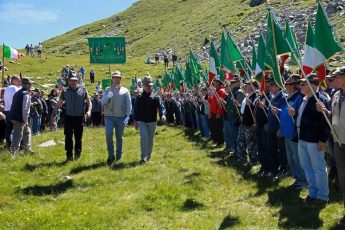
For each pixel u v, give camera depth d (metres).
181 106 27.30
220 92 17.09
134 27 133.50
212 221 9.16
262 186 11.54
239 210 9.78
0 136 17.92
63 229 8.68
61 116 26.94
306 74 9.84
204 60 65.56
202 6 125.00
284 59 13.80
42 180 12.49
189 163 14.66
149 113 14.99
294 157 11.07
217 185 11.89
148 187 11.49
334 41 9.66
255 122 12.83
